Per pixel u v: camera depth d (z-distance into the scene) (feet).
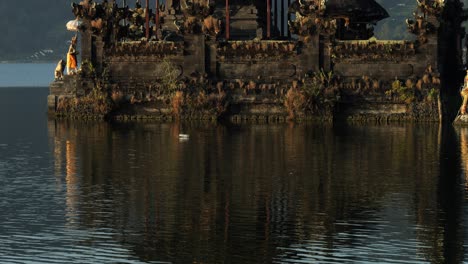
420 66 342.85
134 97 349.61
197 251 183.73
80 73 353.92
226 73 348.18
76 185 235.40
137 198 221.66
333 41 343.26
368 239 189.88
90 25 351.46
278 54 345.31
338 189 230.27
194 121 345.31
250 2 396.37
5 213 208.33
